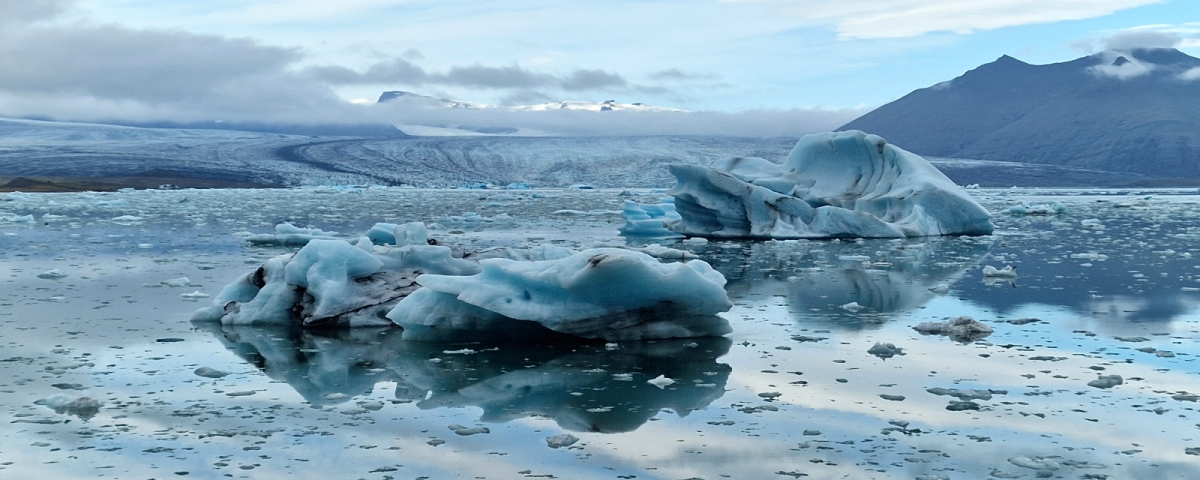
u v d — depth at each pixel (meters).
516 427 5.83
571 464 5.10
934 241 20.16
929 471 4.95
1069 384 6.77
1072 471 4.93
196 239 20.64
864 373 7.17
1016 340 8.45
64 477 4.83
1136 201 46.03
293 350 8.11
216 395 6.57
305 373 7.27
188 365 7.51
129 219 27.14
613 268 8.01
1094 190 93.00
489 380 7.04
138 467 5.00
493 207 40.62
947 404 6.26
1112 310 10.14
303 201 46.66
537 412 6.17
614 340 8.45
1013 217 31.45
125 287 12.19
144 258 16.22
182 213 33.19
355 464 5.08
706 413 6.11
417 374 7.25
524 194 62.16
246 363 7.59
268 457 5.19
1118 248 18.28
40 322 9.43
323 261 9.51
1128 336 8.59
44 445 5.37
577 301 8.31
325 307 9.14
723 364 7.52
